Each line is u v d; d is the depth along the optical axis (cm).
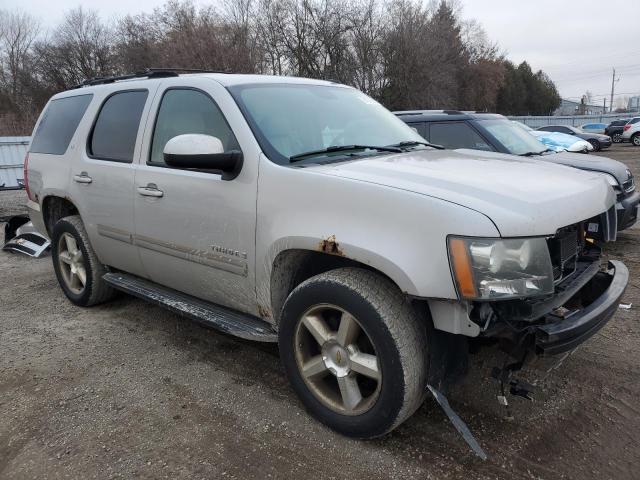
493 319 232
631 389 312
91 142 417
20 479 248
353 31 3422
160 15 3359
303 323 271
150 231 352
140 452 265
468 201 225
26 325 434
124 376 343
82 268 458
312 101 346
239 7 3216
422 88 3650
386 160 288
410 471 246
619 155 2322
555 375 328
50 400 316
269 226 276
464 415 288
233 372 344
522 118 4488
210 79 329
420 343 239
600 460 252
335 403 272
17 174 1417
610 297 261
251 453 262
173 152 279
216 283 319
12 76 4775
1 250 717
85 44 4712
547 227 225
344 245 243
